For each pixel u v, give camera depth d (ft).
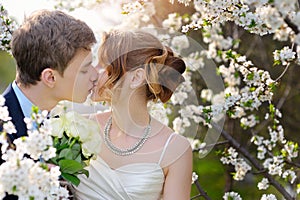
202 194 11.50
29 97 8.12
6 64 24.03
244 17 10.34
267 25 10.62
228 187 14.80
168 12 12.84
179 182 8.02
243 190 17.08
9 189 6.36
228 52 11.16
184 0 10.57
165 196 8.00
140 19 11.49
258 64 15.43
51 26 8.00
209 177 16.70
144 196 7.97
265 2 10.21
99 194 8.02
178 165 8.05
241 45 15.25
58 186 6.75
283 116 16.48
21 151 6.56
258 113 16.03
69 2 11.51
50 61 7.94
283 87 15.93
